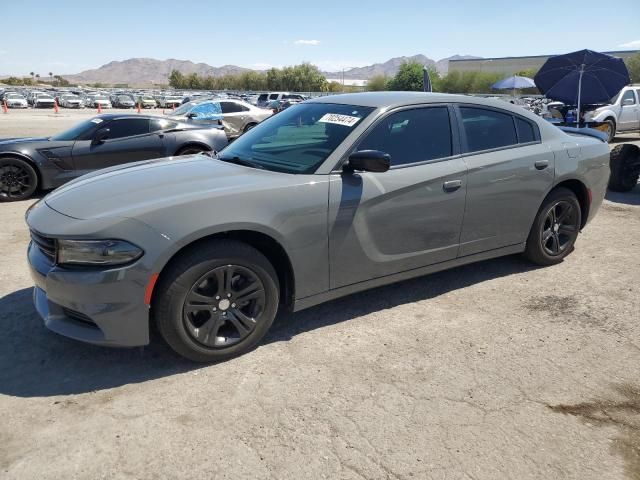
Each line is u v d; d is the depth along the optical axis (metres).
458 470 2.21
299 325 3.51
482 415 2.57
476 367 3.01
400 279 3.64
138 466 2.22
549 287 4.20
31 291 4.02
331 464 2.23
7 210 6.85
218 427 2.46
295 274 3.14
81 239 2.64
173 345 2.86
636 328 3.49
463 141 3.84
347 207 3.22
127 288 2.65
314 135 3.53
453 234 3.80
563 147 4.41
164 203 2.77
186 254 2.78
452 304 3.87
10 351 3.14
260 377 2.88
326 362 3.04
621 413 2.61
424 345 3.25
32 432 2.42
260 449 2.32
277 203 2.99
